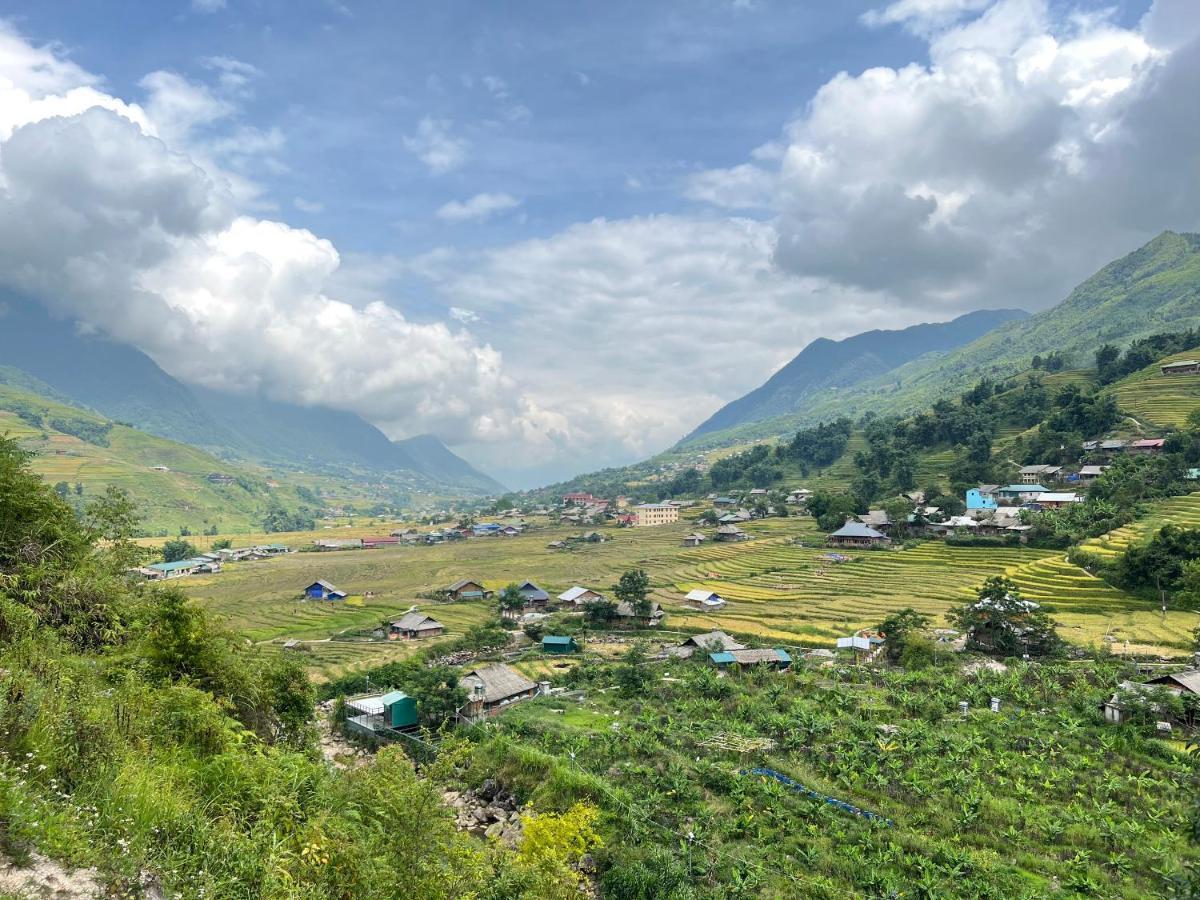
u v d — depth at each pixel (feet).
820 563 458.91
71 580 82.28
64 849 31.30
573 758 162.20
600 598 393.91
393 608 427.74
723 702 205.16
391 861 53.72
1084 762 144.66
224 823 45.44
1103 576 316.81
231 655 101.96
